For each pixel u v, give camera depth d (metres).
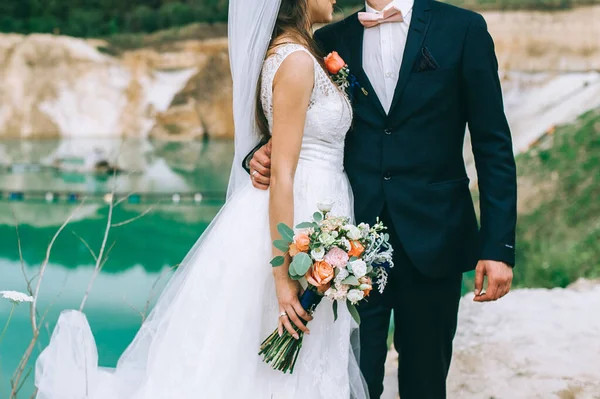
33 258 5.88
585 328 3.69
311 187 2.13
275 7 2.11
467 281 5.05
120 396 2.15
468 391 3.07
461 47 2.22
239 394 2.02
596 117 6.82
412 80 2.24
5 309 4.47
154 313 2.24
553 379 3.09
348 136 2.33
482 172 2.25
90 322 4.41
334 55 2.18
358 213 2.30
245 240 2.11
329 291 1.94
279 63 2.05
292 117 2.03
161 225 6.78
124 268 5.64
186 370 2.04
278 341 2.00
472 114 2.24
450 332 2.37
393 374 3.34
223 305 2.07
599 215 6.04
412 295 2.31
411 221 2.27
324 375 2.08
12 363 3.63
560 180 6.43
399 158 2.27
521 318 3.88
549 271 5.58
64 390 2.17
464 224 2.32
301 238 1.93
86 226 6.78
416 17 2.26
